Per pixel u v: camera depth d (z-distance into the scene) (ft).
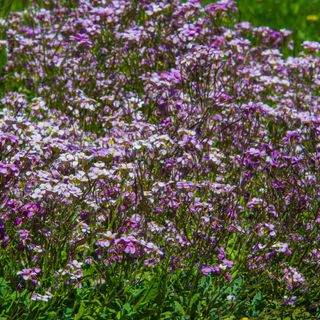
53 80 40.37
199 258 27.91
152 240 27.61
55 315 25.54
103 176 27.81
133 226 26.94
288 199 30.53
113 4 43.45
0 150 27.37
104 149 29.48
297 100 40.11
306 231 29.63
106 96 36.81
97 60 41.39
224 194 30.04
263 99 40.86
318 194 30.86
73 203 27.22
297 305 28.53
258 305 27.84
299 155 32.96
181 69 35.29
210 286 27.96
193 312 26.71
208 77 34.73
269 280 28.17
